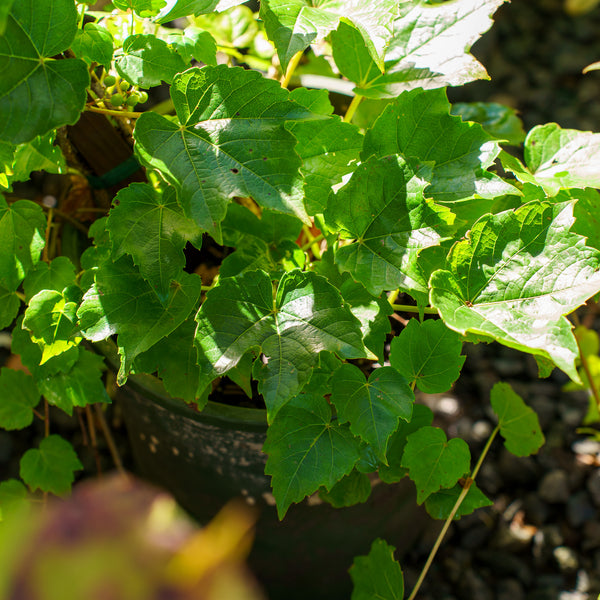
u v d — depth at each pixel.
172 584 0.18
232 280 0.76
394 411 0.77
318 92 0.79
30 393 0.92
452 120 0.80
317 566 0.95
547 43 1.74
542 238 0.75
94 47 0.79
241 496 0.90
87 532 0.18
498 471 1.11
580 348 0.97
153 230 0.76
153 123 0.74
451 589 1.04
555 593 1.02
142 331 0.77
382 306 0.81
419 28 0.85
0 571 0.17
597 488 1.07
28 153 0.78
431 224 0.76
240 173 0.74
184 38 0.82
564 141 0.86
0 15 0.66
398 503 0.93
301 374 0.75
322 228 0.84
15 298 0.84
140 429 0.93
